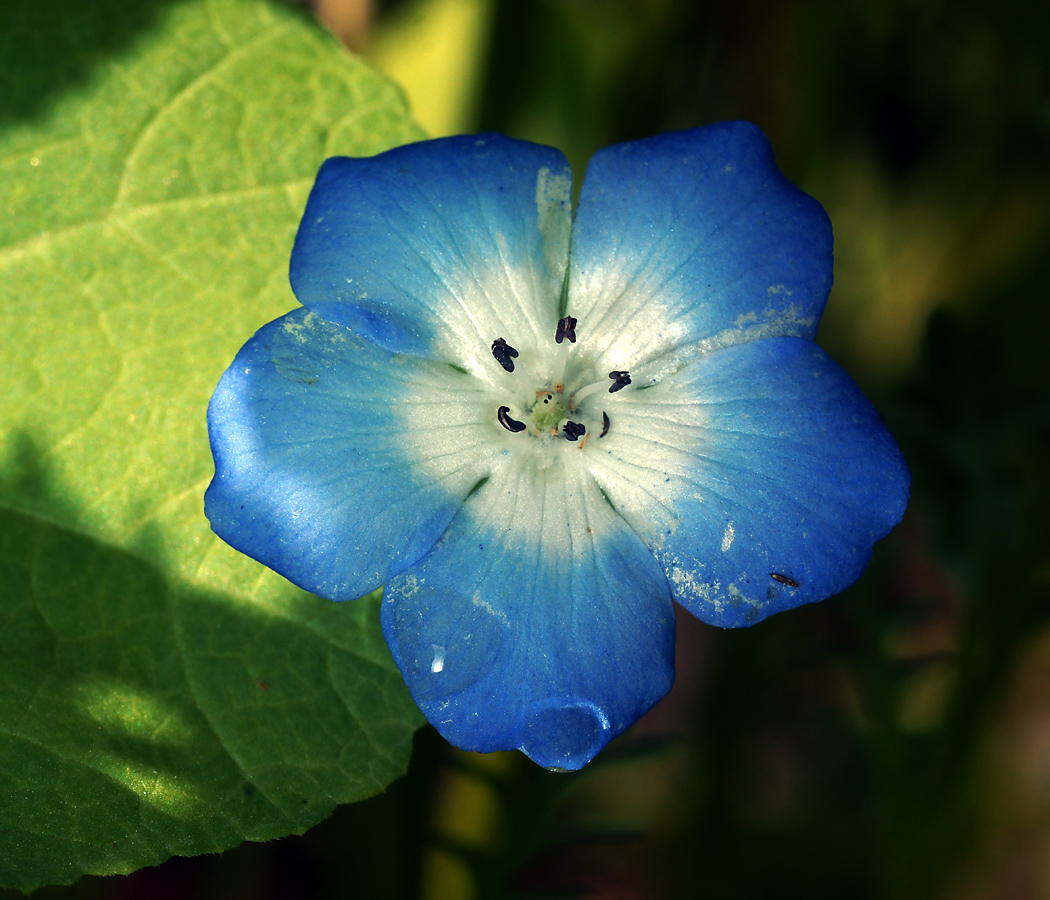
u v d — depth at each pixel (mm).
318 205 122
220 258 130
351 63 133
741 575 122
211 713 125
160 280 130
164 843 123
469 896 140
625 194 125
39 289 129
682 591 123
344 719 125
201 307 130
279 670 126
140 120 131
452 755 138
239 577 127
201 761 125
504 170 124
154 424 128
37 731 124
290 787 125
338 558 121
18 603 126
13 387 128
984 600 145
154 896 152
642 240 125
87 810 124
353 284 122
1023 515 144
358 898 141
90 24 131
